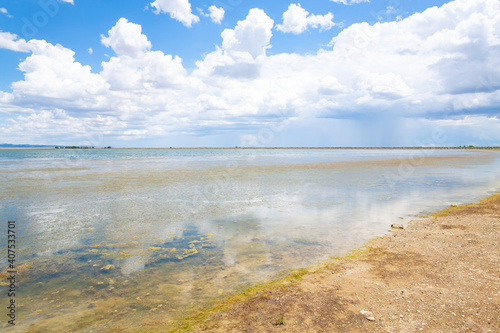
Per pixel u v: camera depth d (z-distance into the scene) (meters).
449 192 16.88
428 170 30.52
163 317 4.89
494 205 12.73
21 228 10.08
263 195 16.30
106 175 26.31
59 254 7.82
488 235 8.51
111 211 12.54
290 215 11.85
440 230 9.32
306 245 8.34
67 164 42.09
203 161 50.62
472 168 32.50
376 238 8.83
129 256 7.68
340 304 5.02
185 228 10.13
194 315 4.91
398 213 12.03
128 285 6.09
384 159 54.72
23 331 4.54
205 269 6.82
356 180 22.70
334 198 15.39
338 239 8.81
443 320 4.38
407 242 8.28
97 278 6.43
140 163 44.94
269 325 4.47
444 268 6.34
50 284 6.17
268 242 8.66
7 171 30.11
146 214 12.05
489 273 5.96
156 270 6.80
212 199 15.16
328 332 4.23
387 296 5.23
